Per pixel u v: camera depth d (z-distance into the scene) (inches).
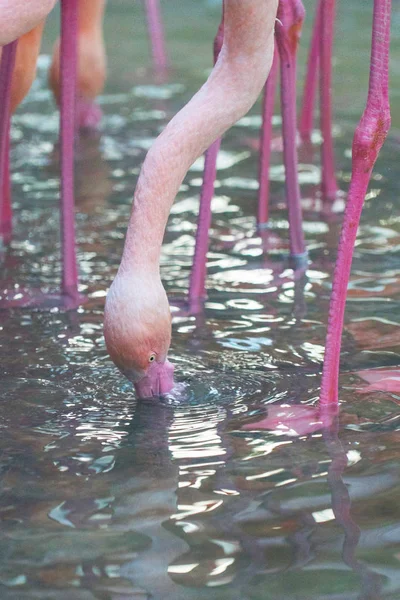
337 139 328.5
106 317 137.9
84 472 128.1
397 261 219.3
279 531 111.6
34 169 296.8
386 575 102.5
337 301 142.3
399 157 303.0
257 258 225.0
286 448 133.5
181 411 146.8
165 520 114.8
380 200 265.1
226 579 102.6
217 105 139.5
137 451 133.8
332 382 145.3
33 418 145.8
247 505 117.8
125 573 103.9
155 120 356.2
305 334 179.5
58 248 232.5
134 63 457.7
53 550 108.6
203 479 125.2
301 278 212.5
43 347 175.3
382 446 133.3
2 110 197.8
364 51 461.1
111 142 326.6
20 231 243.9
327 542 109.1
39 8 138.1
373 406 146.4
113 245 234.4
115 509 117.9
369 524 112.7
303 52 454.6
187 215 257.1
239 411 146.4
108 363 167.5
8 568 105.2
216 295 202.1
